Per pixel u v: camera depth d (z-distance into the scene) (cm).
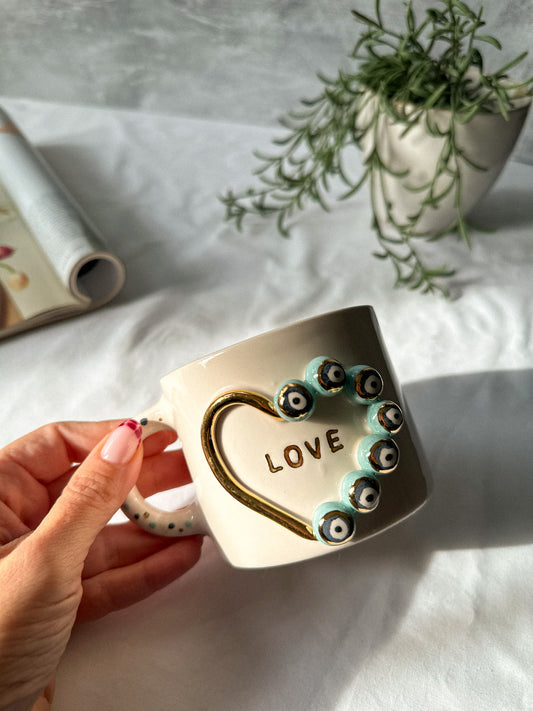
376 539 27
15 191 44
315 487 21
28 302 38
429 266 40
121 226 46
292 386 20
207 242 44
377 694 22
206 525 24
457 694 22
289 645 24
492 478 29
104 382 35
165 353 36
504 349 35
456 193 38
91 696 23
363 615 25
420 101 36
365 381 21
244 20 52
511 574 25
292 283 40
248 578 26
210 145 54
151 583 25
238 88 56
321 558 27
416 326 37
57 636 22
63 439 28
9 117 51
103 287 39
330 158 41
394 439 22
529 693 22
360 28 49
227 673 23
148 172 51
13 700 21
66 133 56
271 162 48
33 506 28
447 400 32
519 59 33
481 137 35
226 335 37
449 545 26
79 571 23
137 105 60
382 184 38
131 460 23
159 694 23
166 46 55
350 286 40
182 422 22
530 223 43
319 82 53
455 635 24
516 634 24
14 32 58
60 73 60
